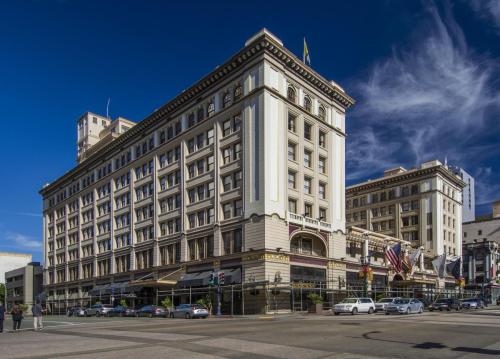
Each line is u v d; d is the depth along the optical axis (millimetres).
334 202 52031
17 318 27609
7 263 140375
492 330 20234
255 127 45062
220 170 48781
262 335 18266
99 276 70000
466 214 155875
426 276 74250
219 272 41562
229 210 47406
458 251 86125
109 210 70312
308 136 50688
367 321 27047
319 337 17328
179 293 50125
